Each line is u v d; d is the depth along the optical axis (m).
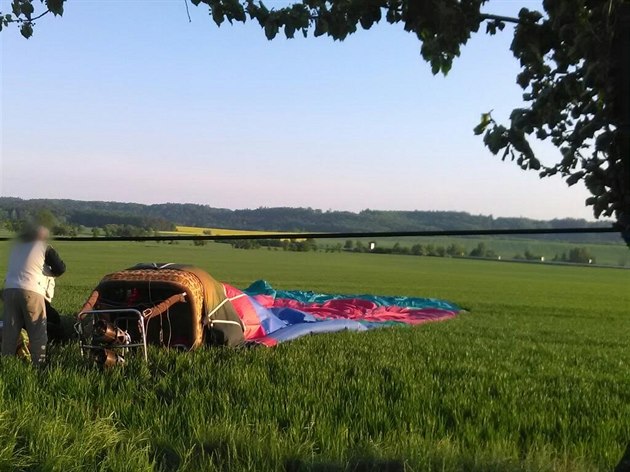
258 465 5.54
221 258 78.19
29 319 9.20
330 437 6.23
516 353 13.07
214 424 6.47
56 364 8.96
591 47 3.04
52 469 5.18
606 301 37.81
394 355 11.52
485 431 6.80
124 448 5.77
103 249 88.56
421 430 6.70
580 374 10.71
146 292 11.23
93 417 6.85
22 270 9.20
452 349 12.98
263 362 9.95
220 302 11.71
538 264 101.44
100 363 9.17
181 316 11.11
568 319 24.56
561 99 3.38
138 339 10.95
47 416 6.32
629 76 2.97
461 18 3.39
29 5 5.09
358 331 15.66
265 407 7.16
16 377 7.90
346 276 53.03
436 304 24.83
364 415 7.12
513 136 3.36
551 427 7.01
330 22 3.77
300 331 14.04
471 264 91.44
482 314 24.44
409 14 3.51
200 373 8.80
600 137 3.09
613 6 2.98
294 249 110.56
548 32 3.38
